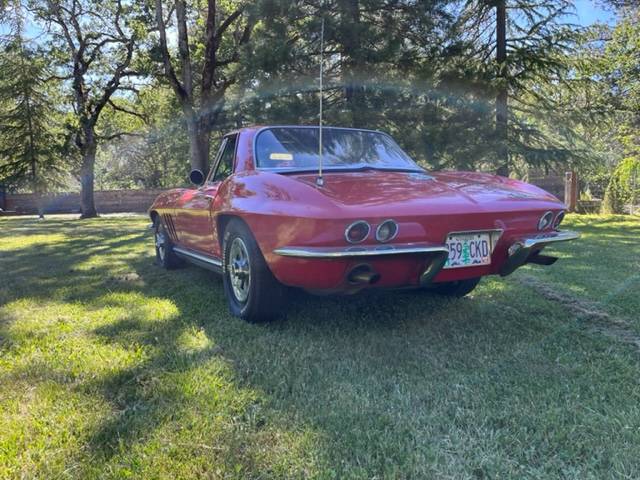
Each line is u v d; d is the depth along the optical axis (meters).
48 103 20.02
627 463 1.67
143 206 27.84
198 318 3.38
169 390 2.21
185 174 24.48
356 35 10.46
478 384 2.30
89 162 20.12
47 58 19.19
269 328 3.11
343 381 2.32
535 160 12.73
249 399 2.13
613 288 4.28
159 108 22.42
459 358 2.63
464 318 3.36
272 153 3.45
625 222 11.98
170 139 23.69
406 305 3.67
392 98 10.98
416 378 2.37
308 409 2.04
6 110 19.80
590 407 2.07
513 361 2.59
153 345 2.85
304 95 11.24
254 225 2.87
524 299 3.89
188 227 4.32
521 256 2.86
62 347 2.84
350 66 10.92
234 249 3.34
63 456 1.72
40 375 2.41
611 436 1.84
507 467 1.65
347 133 3.85
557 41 12.38
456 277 2.74
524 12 12.61
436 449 1.75
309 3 10.90
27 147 19.58
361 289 2.60
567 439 1.82
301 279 2.64
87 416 2.00
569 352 2.72
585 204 16.22
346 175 3.12
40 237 9.55
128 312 3.58
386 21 11.02
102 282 4.75
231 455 1.71
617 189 15.27
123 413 2.02
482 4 12.43
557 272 5.03
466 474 1.62
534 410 2.04
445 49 11.60
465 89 11.62
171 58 17.39
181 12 14.28
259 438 1.82
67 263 6.00
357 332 3.04
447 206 2.60
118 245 7.99
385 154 3.77
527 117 13.51
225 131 15.63
